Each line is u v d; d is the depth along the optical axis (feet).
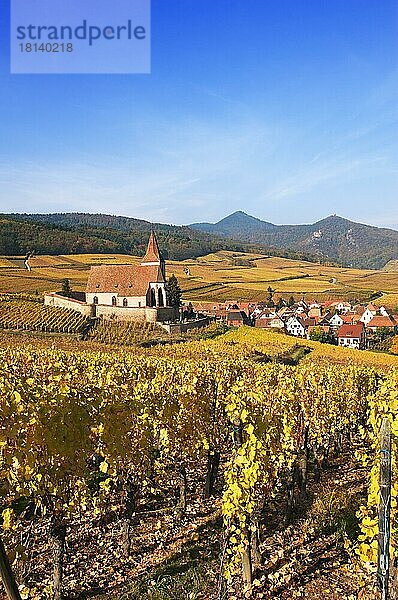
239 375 71.36
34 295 274.36
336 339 267.39
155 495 45.78
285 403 47.24
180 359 102.94
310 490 49.49
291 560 33.83
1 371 55.01
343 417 65.21
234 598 29.35
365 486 50.16
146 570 32.37
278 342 183.42
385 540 21.67
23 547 27.17
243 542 30.42
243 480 31.60
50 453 29.50
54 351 102.99
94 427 33.55
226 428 50.34
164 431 41.57
